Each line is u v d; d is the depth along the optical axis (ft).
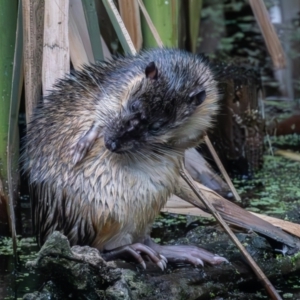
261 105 48.57
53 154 32.58
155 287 29.78
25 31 34.94
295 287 33.04
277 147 52.65
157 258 31.68
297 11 65.16
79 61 36.76
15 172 38.09
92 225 31.83
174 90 32.48
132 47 34.53
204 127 33.50
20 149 38.63
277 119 54.29
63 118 33.04
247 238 35.06
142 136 31.27
